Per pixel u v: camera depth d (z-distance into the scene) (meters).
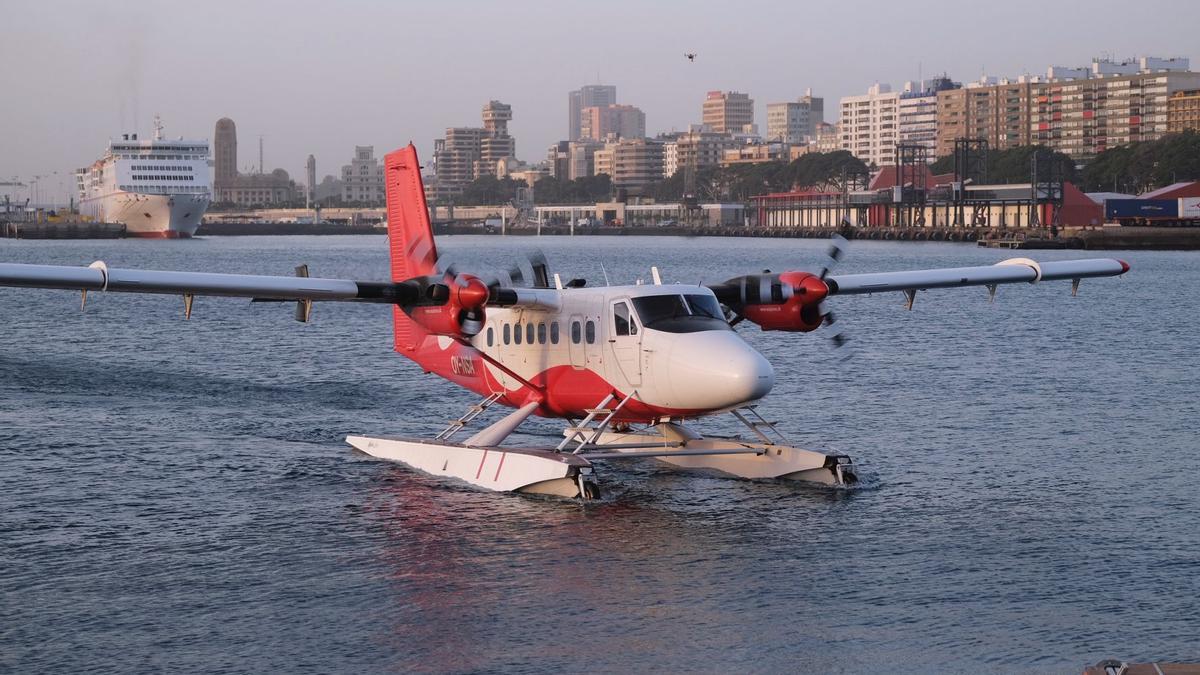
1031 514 26.75
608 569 22.78
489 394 33.06
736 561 23.27
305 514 26.92
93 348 62.56
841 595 21.27
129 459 32.78
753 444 30.89
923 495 28.62
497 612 20.44
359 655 18.61
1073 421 39.44
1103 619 20.00
